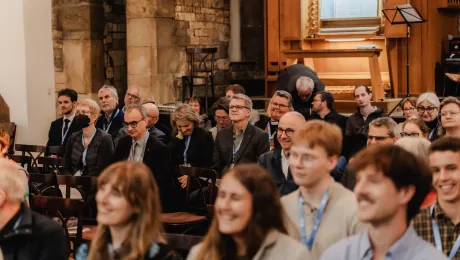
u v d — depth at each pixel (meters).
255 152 6.17
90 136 6.95
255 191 2.53
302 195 3.28
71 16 11.11
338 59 12.06
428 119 6.43
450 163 2.92
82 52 11.13
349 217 3.12
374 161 2.19
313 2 12.35
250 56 13.17
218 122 7.46
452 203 2.94
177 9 11.62
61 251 3.47
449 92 11.33
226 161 6.25
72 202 4.69
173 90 11.46
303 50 11.47
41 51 10.79
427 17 11.49
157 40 11.02
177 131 7.17
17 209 3.41
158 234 2.89
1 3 10.51
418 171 2.20
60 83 11.20
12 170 3.42
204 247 2.62
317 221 3.18
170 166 6.04
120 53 11.80
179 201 6.43
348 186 4.24
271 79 12.35
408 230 2.22
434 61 11.64
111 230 2.89
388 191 2.18
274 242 2.56
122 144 6.13
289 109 6.57
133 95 8.86
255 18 13.04
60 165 7.04
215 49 11.66
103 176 2.87
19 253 3.41
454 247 2.91
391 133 4.47
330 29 12.35
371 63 10.95
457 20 11.99
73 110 8.51
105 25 11.45
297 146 3.16
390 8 11.56
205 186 6.49
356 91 8.11
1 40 10.55
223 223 2.53
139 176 2.86
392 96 11.79
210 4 12.52
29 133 10.55
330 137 3.15
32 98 10.59
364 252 2.25
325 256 2.36
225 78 12.97
